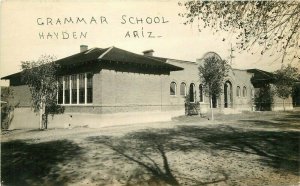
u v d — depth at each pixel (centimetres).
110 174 816
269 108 3747
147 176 793
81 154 1082
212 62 2552
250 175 790
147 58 2405
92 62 1984
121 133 1627
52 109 2350
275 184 709
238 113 3281
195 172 826
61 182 755
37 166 916
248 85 3781
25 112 2595
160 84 2344
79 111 2138
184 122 2261
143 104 2194
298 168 857
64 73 2323
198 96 3047
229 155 1041
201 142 1314
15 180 777
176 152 1101
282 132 1648
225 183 723
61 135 1614
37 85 2075
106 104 1958
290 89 3541
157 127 1911
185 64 2947
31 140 1466
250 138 1425
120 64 2058
